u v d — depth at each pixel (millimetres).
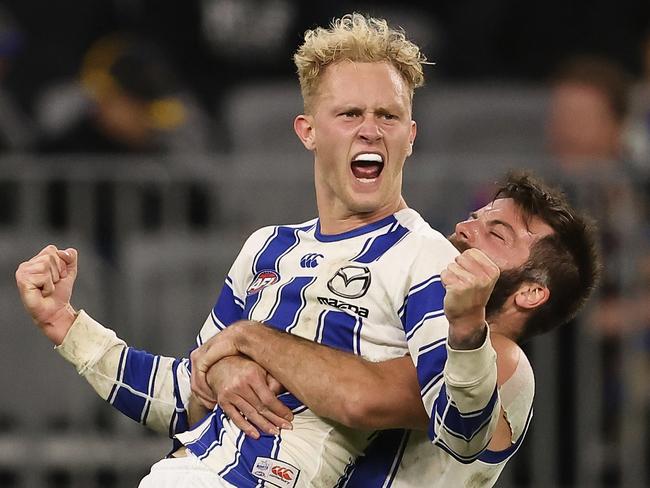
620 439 23203
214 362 13609
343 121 13445
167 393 14492
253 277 14266
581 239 14273
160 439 24062
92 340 14594
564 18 36281
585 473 23156
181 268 23875
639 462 23203
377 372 12898
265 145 29547
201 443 13609
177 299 23875
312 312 13359
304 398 13047
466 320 11633
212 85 34688
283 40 34938
